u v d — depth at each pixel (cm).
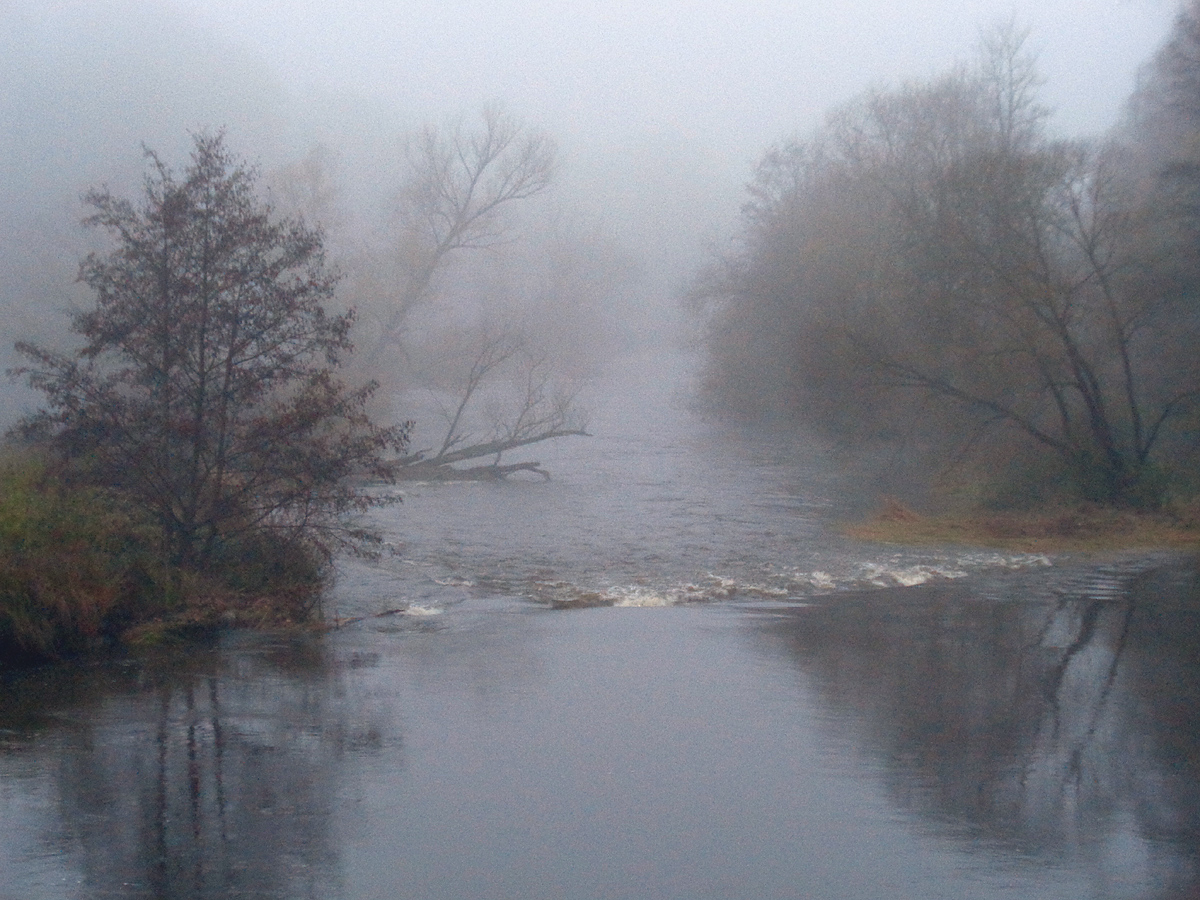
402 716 821
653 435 4359
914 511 2297
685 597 1337
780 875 554
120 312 1247
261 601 1202
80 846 586
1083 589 1388
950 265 2303
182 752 739
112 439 1236
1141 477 2125
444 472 3059
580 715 823
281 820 621
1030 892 535
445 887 540
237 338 1263
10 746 753
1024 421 2277
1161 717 826
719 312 4741
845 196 4000
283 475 1279
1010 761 725
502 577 1501
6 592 1002
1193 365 2250
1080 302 2280
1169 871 560
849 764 718
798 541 1873
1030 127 3969
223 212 1265
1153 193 2361
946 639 1088
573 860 570
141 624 1106
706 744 755
